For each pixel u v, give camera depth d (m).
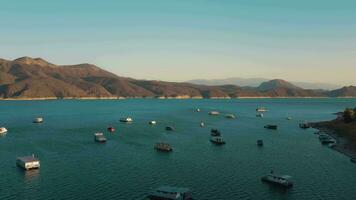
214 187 100.31
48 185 100.38
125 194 93.94
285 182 100.88
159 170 117.06
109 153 143.25
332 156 141.00
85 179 106.19
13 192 94.62
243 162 129.75
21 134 195.00
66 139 177.88
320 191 98.19
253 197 93.19
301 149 156.12
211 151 149.88
